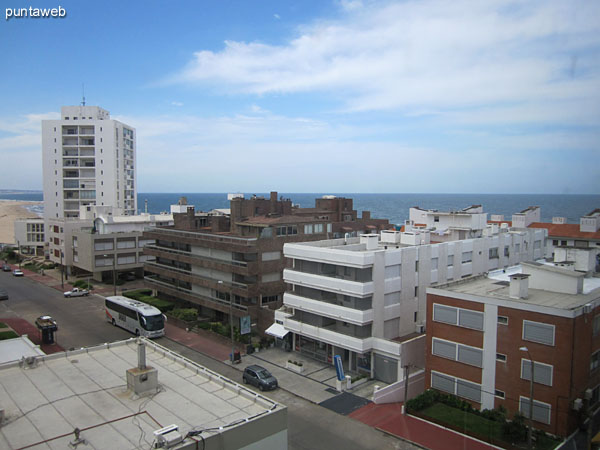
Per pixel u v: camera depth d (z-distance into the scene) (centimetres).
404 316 4628
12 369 2789
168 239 7206
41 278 9656
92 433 2038
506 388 3434
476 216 6219
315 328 4725
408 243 5169
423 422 3531
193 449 1867
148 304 6612
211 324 5872
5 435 2012
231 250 5791
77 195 12025
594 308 3425
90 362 2939
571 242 7169
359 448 3169
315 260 4681
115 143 11838
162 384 2614
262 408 2323
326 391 4125
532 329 3291
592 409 3438
